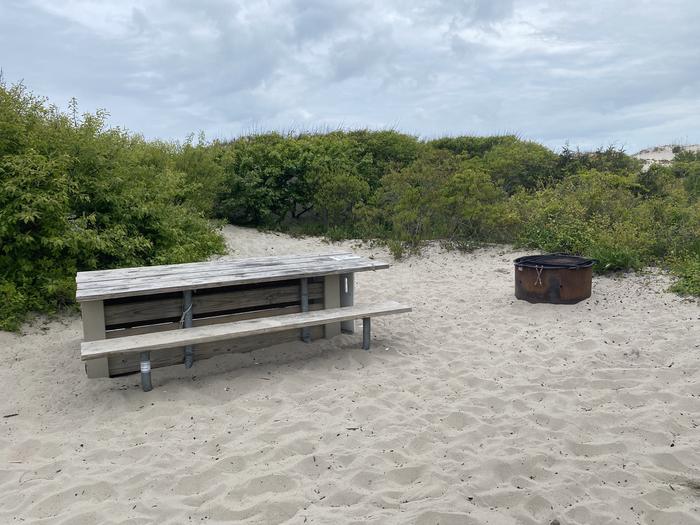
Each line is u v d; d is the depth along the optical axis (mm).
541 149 18344
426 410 4738
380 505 3436
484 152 18906
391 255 11562
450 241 11938
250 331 5445
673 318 6848
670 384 5219
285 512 3379
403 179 12609
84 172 8477
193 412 4707
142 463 3943
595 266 8836
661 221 10852
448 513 3295
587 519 3314
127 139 10727
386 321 7363
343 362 5859
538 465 3871
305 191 14227
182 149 13219
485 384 5285
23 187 7176
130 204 8922
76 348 6277
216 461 3918
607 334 6500
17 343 6352
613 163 17219
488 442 4207
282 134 17031
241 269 6234
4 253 7191
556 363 5816
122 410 4785
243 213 13742
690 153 21812
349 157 15617
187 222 11023
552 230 11070
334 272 6172
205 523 3285
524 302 7848
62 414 4809
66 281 7258
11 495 3613
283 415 4641
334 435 4285
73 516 3330
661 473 3777
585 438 4262
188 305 5668
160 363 5637
